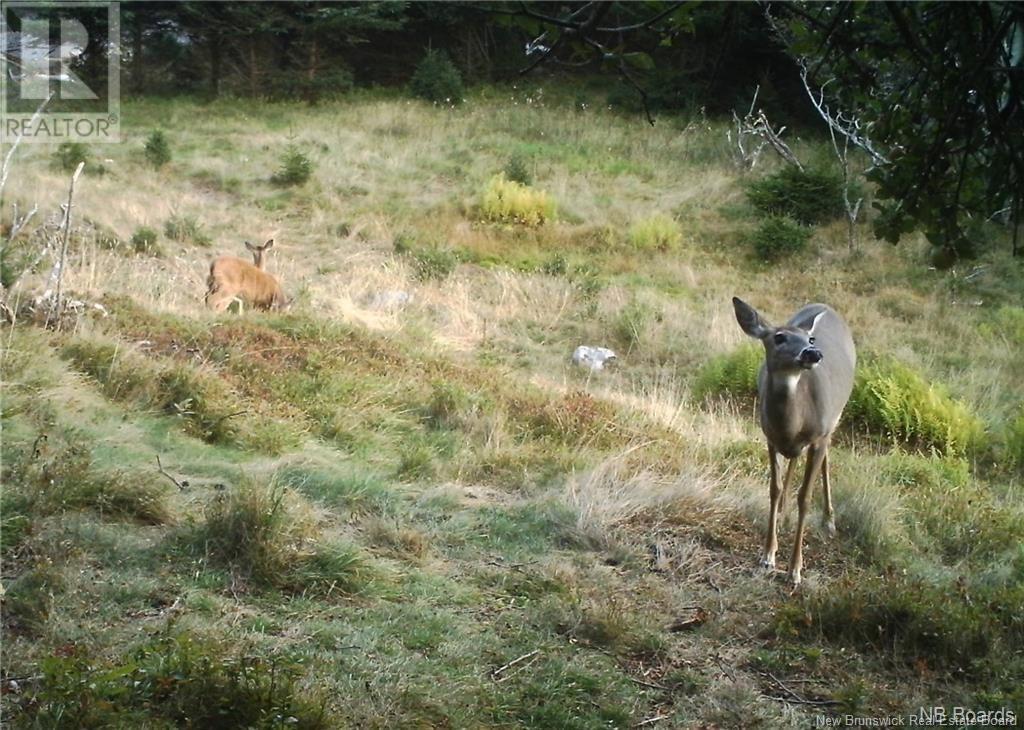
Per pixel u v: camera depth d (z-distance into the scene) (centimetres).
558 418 999
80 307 1053
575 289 1717
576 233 2100
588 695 515
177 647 482
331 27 3084
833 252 2047
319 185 2250
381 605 586
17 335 927
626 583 657
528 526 729
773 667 562
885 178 400
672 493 773
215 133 2634
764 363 703
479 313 1584
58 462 671
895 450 1120
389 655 528
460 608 598
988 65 363
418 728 460
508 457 870
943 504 856
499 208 2144
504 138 2705
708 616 612
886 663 577
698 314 1673
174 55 3266
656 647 568
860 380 1275
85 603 534
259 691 445
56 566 558
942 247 395
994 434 1254
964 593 638
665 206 2286
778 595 654
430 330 1443
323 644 530
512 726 479
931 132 399
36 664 472
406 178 2369
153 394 888
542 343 1505
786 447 684
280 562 597
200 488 719
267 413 903
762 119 2409
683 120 2903
